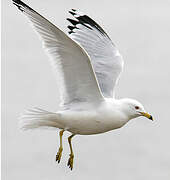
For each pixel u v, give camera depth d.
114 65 12.83
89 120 10.92
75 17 13.64
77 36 13.46
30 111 10.91
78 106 10.96
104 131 11.20
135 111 11.27
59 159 11.16
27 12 10.03
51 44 10.25
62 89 10.81
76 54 10.11
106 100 11.16
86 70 10.36
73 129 11.13
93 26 13.57
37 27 10.13
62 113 10.91
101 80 12.38
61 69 10.53
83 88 10.77
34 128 11.05
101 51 13.20
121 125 11.27
